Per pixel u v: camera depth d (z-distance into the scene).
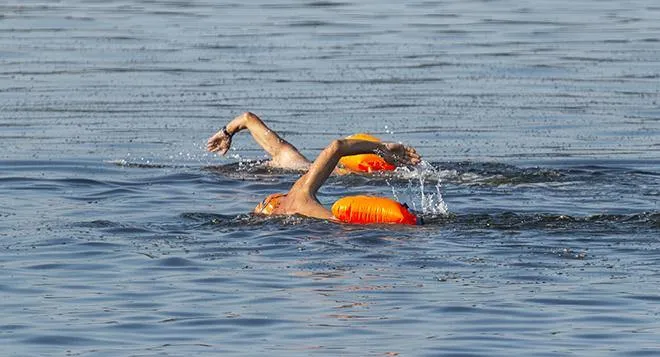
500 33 103.44
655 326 33.38
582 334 32.81
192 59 90.62
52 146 63.97
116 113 73.25
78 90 79.75
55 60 89.88
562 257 39.97
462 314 34.47
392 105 75.75
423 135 67.88
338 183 53.72
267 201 46.03
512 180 54.12
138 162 60.34
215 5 120.81
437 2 124.00
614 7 120.50
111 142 65.38
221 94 78.88
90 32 102.81
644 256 40.00
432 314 34.47
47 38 99.69
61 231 44.03
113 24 107.31
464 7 119.88
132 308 35.19
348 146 45.38
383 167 55.88
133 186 53.72
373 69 87.25
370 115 72.94
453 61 90.50
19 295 36.38
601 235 42.59
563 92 79.94
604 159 61.97
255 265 39.34
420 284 37.22
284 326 33.59
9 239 42.84
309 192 45.44
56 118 71.62
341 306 35.22
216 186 53.84
